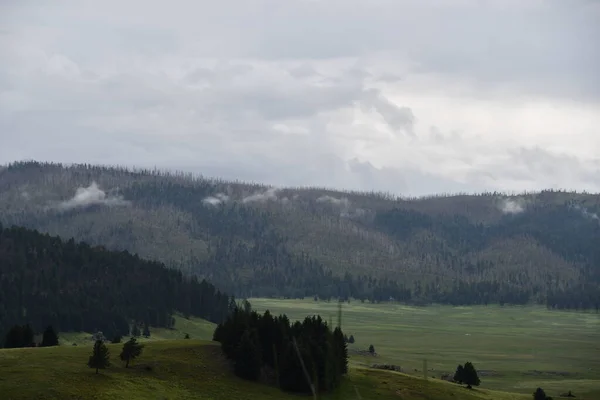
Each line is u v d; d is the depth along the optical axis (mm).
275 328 103125
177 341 111312
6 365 84188
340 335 104500
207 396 86500
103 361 86375
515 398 114812
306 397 92938
